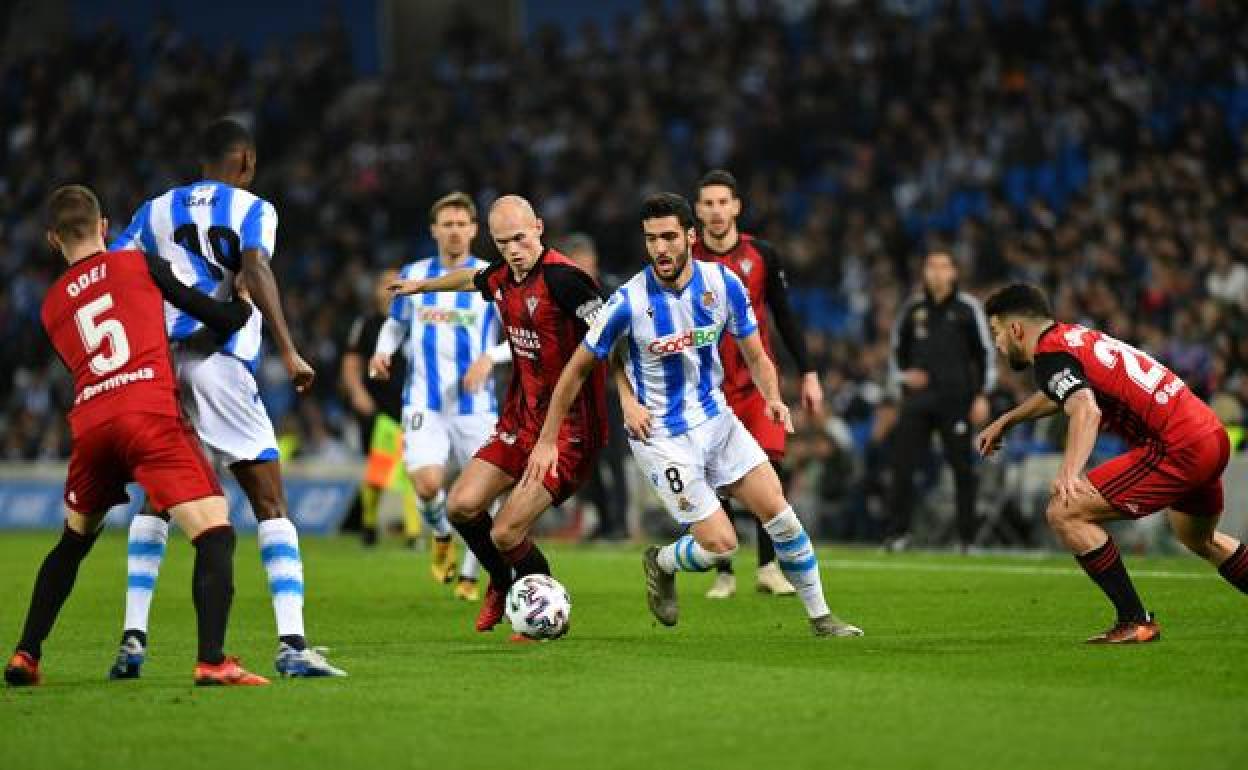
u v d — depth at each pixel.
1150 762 17.69
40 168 104.19
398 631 32.12
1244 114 77.69
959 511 51.06
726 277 28.61
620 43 99.00
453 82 102.81
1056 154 78.88
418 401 39.47
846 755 18.25
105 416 23.56
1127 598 27.16
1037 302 27.50
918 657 25.84
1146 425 26.95
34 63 110.06
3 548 60.50
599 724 20.27
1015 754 18.16
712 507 29.22
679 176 89.69
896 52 86.94
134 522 26.06
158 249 27.16
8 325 93.88
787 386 64.50
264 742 19.55
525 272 29.61
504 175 91.75
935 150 80.94
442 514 39.69
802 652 26.84
